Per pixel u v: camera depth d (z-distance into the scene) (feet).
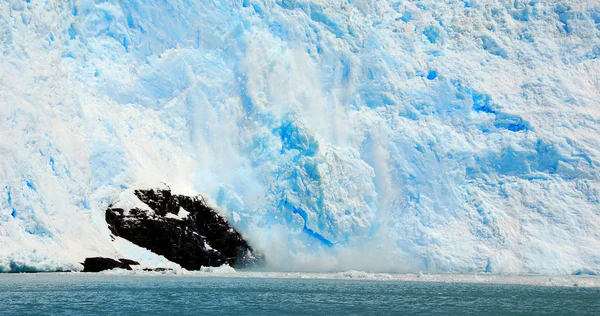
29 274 628.28
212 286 585.63
